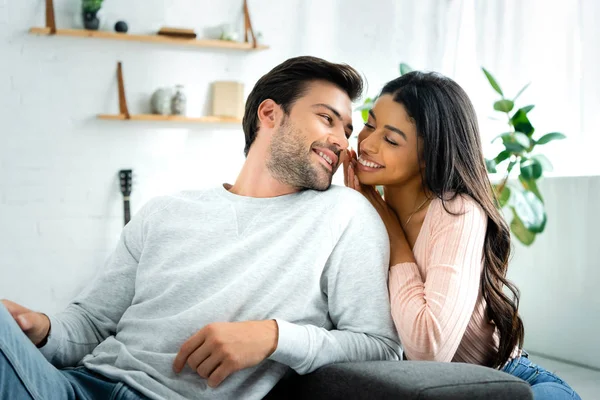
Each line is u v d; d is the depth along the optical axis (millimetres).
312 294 1558
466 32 4805
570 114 4008
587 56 3799
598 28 3746
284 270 1559
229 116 4582
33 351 1327
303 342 1405
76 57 4336
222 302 1526
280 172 1695
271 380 1479
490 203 1710
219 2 4633
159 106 4414
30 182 4266
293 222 1611
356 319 1543
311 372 1426
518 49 4293
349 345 1473
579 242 3482
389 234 1717
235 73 4684
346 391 1305
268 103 1749
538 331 3697
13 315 1506
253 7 4707
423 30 5047
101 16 4363
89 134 4379
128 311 1635
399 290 1554
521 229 3320
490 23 4445
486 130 4535
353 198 1642
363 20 4961
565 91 4043
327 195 1650
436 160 1677
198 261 1610
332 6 4891
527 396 1258
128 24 4445
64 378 1408
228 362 1348
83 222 4367
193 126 4590
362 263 1574
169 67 4531
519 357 1837
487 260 1700
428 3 5039
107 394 1443
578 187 3473
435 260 1573
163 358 1482
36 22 4246
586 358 3475
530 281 3717
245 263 1578
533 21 4219
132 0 4445
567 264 3539
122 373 1473
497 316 1692
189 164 4594
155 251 1663
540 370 1786
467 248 1577
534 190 3307
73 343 1597
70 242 4340
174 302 1577
